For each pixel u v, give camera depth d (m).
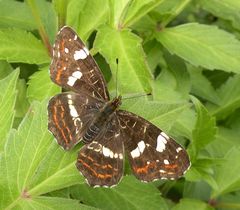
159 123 0.11
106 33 0.12
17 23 0.14
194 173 0.13
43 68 0.13
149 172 0.11
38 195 0.10
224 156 0.14
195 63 0.14
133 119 0.11
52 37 0.14
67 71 0.11
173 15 0.14
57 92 0.12
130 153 0.11
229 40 0.14
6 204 0.10
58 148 0.11
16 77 0.11
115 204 0.12
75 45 0.11
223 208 0.14
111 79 0.14
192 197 0.14
